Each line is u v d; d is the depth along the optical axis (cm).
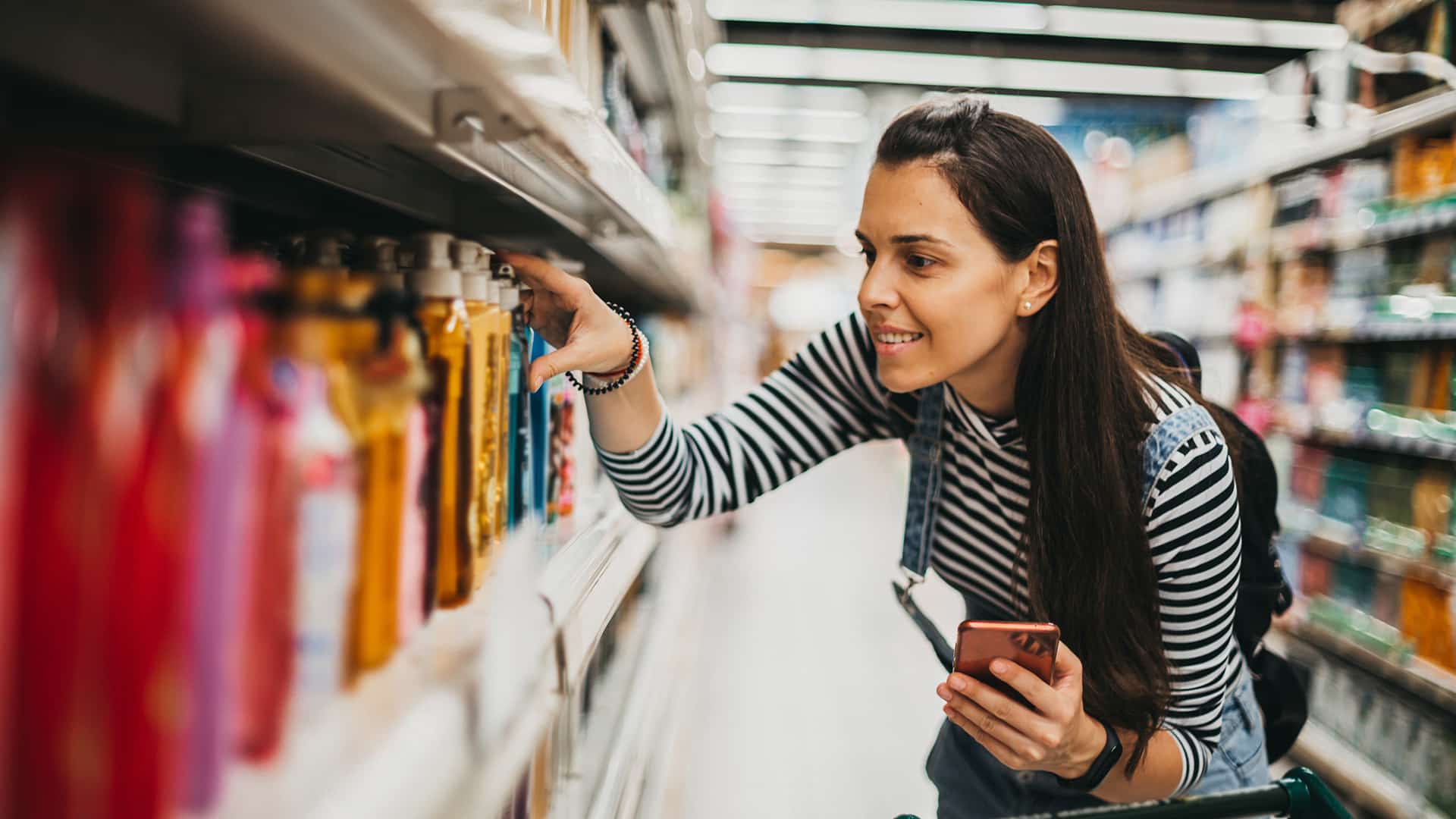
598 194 114
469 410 79
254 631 50
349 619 60
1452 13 293
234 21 50
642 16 212
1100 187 591
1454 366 279
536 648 78
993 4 434
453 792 54
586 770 165
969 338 108
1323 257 354
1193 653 115
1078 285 109
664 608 291
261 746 50
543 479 134
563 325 122
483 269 90
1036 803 130
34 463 37
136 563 40
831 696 372
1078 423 110
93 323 39
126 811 40
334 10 48
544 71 75
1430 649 277
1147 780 111
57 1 48
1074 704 98
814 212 1334
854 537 701
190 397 43
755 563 602
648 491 128
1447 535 274
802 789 295
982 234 105
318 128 70
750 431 141
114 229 39
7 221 36
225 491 45
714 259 627
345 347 61
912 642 440
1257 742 134
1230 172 400
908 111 111
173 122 70
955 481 132
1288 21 444
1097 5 435
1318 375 347
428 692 62
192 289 43
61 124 70
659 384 309
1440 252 285
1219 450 111
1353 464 320
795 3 438
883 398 140
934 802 289
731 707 358
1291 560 357
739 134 736
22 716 37
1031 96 576
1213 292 427
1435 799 264
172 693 42
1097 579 111
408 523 68
